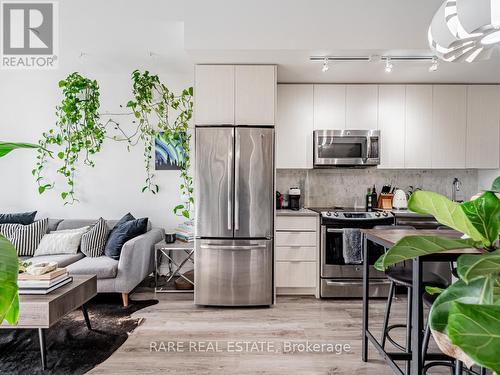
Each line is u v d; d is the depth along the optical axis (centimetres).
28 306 206
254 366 224
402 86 391
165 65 387
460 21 139
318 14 294
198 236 328
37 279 221
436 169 425
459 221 52
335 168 418
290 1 294
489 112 394
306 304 339
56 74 415
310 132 391
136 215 423
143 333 270
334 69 346
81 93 394
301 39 294
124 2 275
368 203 406
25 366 222
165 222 423
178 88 419
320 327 284
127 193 421
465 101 392
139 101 387
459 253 144
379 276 354
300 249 360
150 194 421
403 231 222
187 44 293
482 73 356
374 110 391
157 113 416
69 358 231
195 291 329
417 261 149
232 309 324
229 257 327
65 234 367
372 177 427
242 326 285
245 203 327
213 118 329
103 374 213
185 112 410
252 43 294
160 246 352
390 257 55
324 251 356
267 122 330
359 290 355
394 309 325
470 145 393
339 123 391
